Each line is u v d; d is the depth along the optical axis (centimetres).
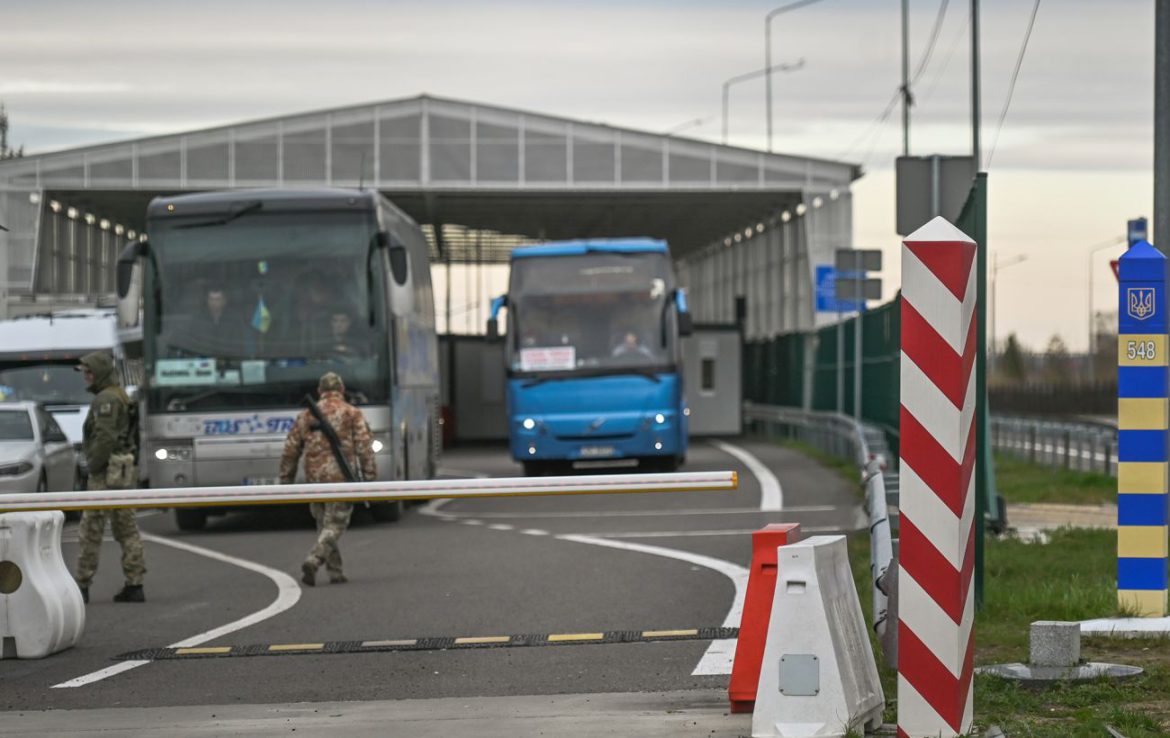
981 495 1802
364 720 1284
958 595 1092
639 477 1305
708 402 7362
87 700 1439
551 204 8238
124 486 2202
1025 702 1250
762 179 7569
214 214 3350
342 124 7356
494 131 7412
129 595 2178
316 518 2347
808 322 7694
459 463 5738
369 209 3350
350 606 2066
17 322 4588
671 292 4562
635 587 2183
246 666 1611
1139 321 1673
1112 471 4262
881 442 3794
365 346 3322
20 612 1695
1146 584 1681
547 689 1441
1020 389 14500
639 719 1241
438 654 1656
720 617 1881
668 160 7512
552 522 3353
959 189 2647
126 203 7875
